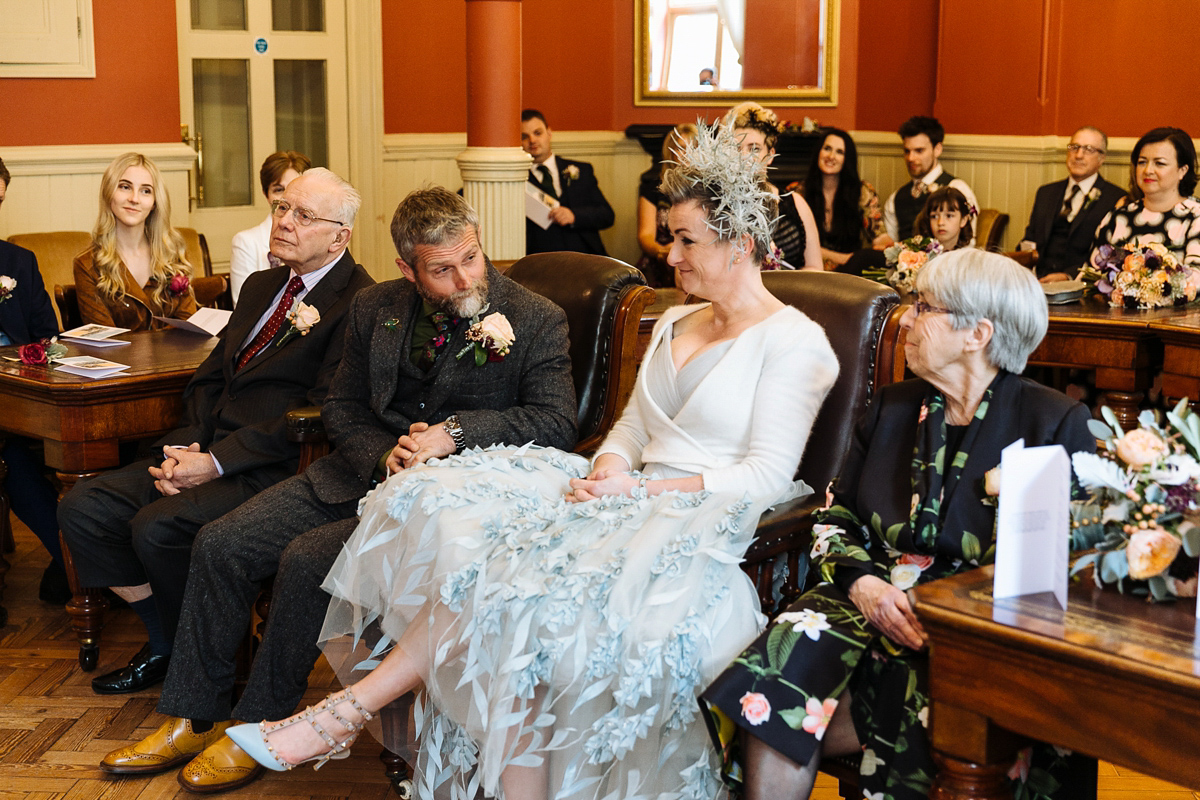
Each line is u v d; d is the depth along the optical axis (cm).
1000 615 167
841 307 268
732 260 253
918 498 211
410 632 240
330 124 685
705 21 805
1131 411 411
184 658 275
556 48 792
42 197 550
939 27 704
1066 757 197
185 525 296
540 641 216
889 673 201
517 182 561
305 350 324
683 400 264
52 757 285
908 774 192
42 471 414
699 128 254
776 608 251
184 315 441
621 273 318
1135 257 433
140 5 572
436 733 242
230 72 639
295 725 240
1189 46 612
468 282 287
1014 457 172
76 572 316
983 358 209
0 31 526
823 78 782
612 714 213
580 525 235
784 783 198
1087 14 645
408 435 291
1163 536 168
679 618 215
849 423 262
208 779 269
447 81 741
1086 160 581
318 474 293
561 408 291
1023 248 604
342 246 334
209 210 640
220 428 329
